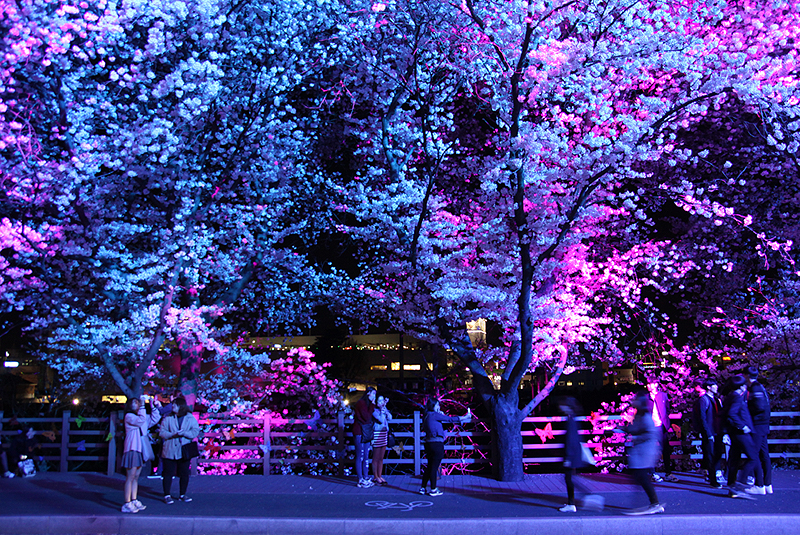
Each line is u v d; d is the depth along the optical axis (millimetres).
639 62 8164
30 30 7387
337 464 11703
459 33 9977
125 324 11062
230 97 11891
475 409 13273
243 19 11906
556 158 8914
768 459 8914
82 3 7684
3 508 8320
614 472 10969
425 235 10656
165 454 8750
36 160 9188
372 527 7551
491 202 10695
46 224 9523
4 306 10820
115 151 9852
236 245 14031
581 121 9578
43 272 10617
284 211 14625
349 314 14078
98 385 14078
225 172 12781
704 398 9586
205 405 12922
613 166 8250
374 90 12234
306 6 11492
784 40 9141
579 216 9188
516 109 8758
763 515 7480
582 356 14469
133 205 11984
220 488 9844
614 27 8781
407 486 9852
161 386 14219
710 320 15539
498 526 7508
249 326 16516
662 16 8539
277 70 11328
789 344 13289
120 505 8539
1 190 9602
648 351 15039
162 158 9328
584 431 10867
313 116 13633
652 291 15906
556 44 7629
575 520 7500
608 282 13305
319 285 14586
